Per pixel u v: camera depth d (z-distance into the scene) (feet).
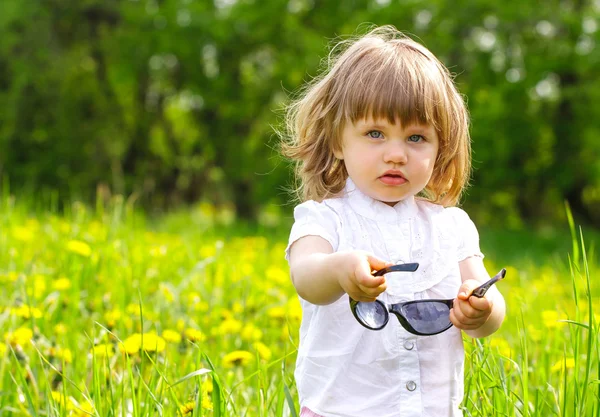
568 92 74.69
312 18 82.58
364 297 6.36
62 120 83.10
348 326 7.24
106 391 8.85
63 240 18.31
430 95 7.22
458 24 74.74
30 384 10.29
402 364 7.16
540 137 76.89
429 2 75.51
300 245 7.39
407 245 7.50
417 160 7.23
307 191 8.12
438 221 7.75
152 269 17.08
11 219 22.20
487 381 8.99
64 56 83.51
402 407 7.10
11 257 16.92
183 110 93.09
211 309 14.71
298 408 8.72
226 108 83.66
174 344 11.62
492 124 76.43
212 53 83.92
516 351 11.57
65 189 81.66
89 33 85.20
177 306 13.99
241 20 79.25
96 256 15.74
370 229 7.50
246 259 22.04
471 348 8.93
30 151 82.89
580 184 79.15
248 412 9.48
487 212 87.51
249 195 87.10
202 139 86.12
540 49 74.49
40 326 12.19
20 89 81.87
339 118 7.45
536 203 86.33
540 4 74.28
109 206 21.20
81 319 13.16
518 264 35.99
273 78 80.12
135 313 12.73
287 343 11.56
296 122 8.34
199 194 89.61
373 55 7.40
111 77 83.20
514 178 77.82
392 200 7.38
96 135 83.51
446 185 8.00
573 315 15.60
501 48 75.56
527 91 74.43
